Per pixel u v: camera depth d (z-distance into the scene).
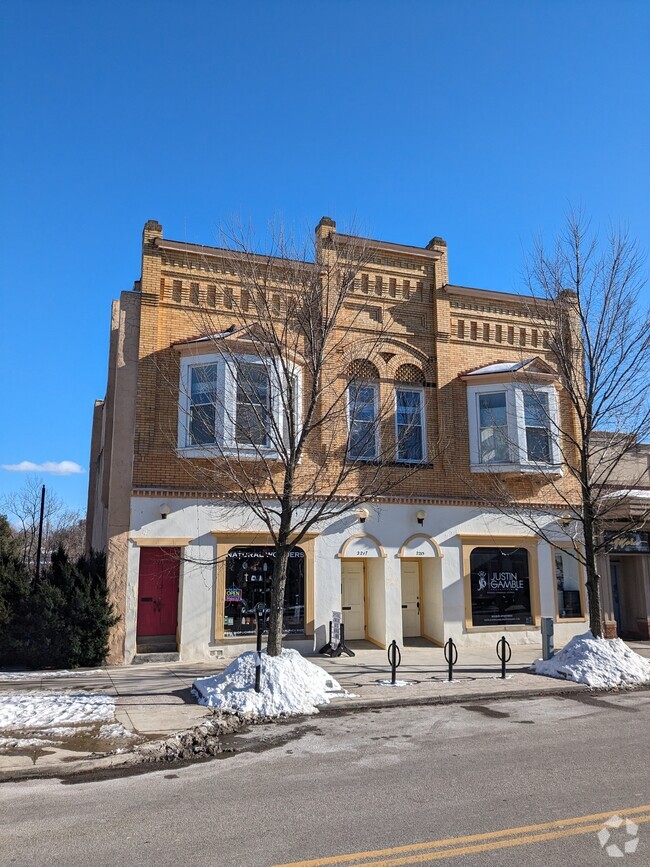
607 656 13.30
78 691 11.41
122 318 15.94
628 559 19.94
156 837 5.46
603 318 14.61
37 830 5.64
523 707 10.91
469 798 6.30
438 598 17.72
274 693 10.48
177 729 8.90
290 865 4.88
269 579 15.98
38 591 14.02
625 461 19.95
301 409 16.48
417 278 18.95
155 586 15.33
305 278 12.84
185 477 15.55
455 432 18.48
